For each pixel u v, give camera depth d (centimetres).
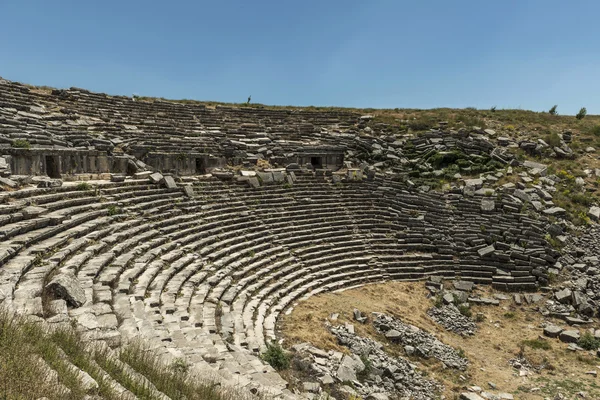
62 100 3353
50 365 692
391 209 3350
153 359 874
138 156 2961
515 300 2653
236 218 2648
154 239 1983
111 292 1326
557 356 2048
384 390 1505
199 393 813
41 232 1490
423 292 2633
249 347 1466
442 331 2202
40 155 2181
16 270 1185
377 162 4053
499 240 3080
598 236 3153
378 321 2058
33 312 977
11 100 2947
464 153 4112
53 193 1886
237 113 4541
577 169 3950
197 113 4156
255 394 959
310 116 4931
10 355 660
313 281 2398
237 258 2239
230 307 1762
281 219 2861
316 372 1415
